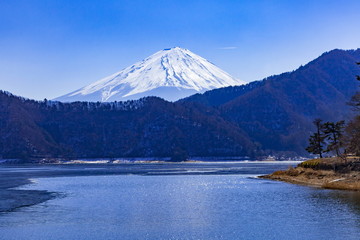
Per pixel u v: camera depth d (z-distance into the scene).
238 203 72.75
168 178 145.12
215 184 113.75
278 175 132.88
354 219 56.88
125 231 51.44
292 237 48.03
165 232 51.03
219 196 83.50
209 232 50.75
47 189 100.25
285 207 67.12
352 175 104.56
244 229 51.94
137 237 48.72
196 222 56.38
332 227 52.28
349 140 121.81
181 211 65.12
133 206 70.44
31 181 131.00
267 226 53.28
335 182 98.19
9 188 102.69
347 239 47.00
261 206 68.69
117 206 70.31
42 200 77.12
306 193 85.06
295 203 71.06
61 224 55.00
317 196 79.69
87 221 57.09
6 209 65.88
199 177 148.62
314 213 61.38
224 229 52.06
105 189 101.00
